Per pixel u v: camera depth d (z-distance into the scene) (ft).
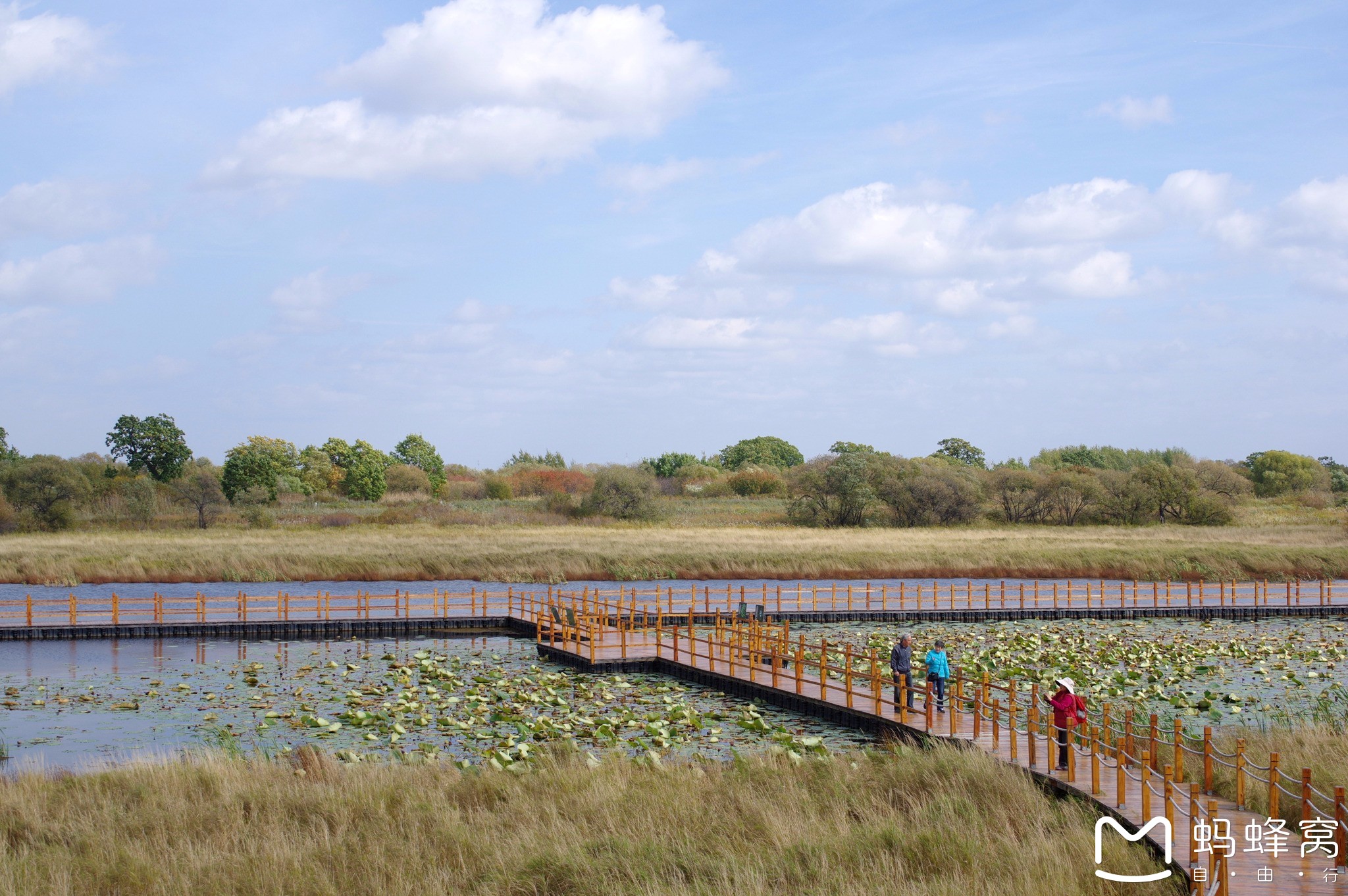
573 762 52.06
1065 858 36.50
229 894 34.60
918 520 285.64
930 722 62.54
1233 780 46.55
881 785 47.52
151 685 84.53
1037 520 293.23
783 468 486.79
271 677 88.99
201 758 52.85
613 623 122.31
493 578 159.33
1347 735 53.98
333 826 42.55
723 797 45.75
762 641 99.14
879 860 36.88
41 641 110.63
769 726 70.64
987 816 42.65
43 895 34.24
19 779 49.75
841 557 179.52
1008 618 135.54
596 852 38.17
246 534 225.15
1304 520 285.84
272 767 51.44
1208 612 138.41
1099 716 66.64
